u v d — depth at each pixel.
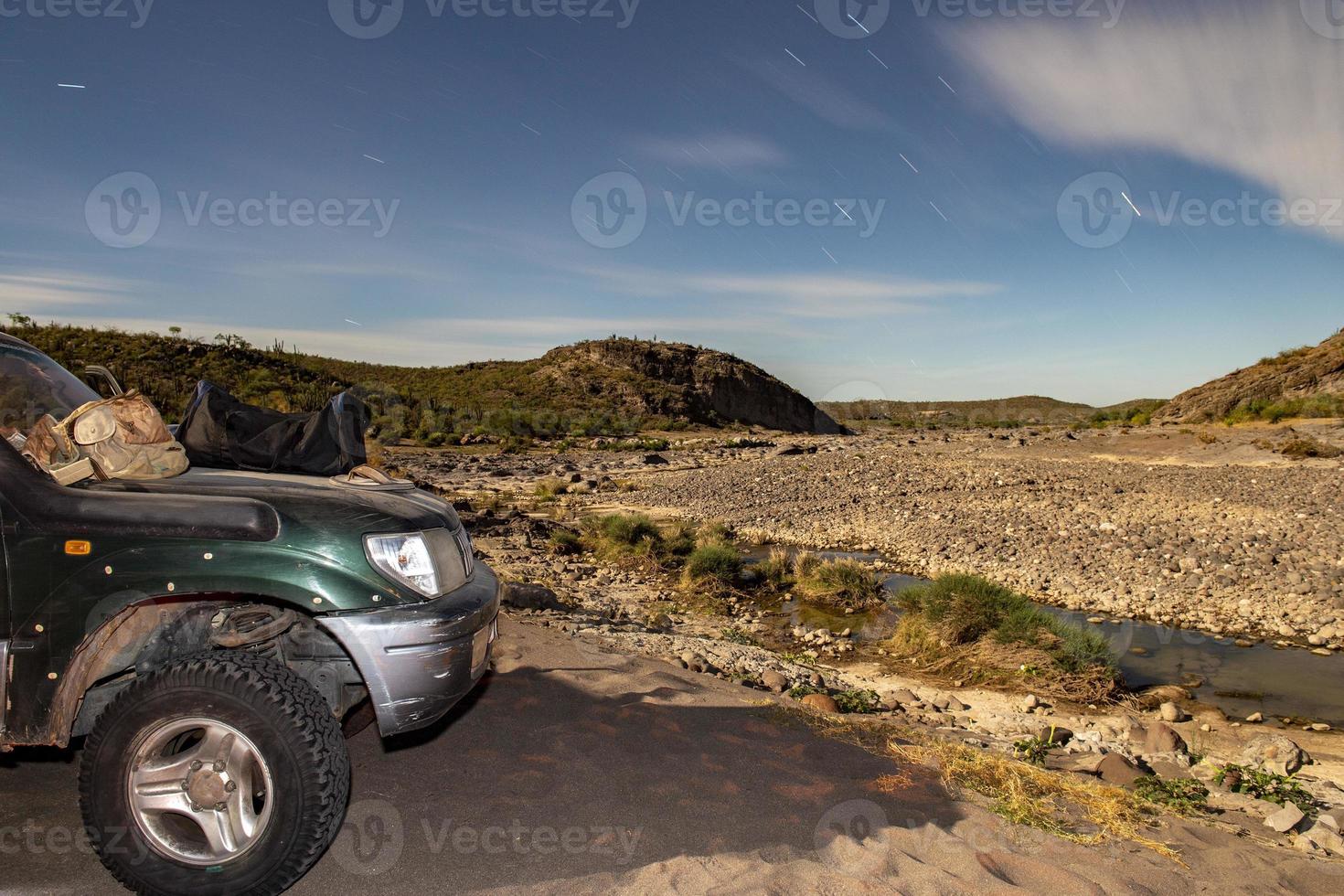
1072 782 4.79
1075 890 3.28
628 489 29.28
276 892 2.71
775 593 13.41
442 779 3.88
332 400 3.94
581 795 3.81
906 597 11.17
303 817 2.68
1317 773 6.29
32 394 3.63
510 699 5.02
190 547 2.86
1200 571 13.78
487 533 17.52
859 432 76.56
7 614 2.80
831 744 4.79
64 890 2.82
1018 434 45.81
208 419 3.89
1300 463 25.62
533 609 9.46
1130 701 8.12
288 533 2.97
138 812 2.71
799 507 22.62
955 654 9.26
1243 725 7.50
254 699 2.68
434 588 3.23
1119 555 15.12
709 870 3.20
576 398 116.69
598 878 3.11
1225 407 45.53
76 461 3.08
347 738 4.16
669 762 4.27
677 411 117.88
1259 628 11.08
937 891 3.16
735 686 6.11
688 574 13.71
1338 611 11.38
